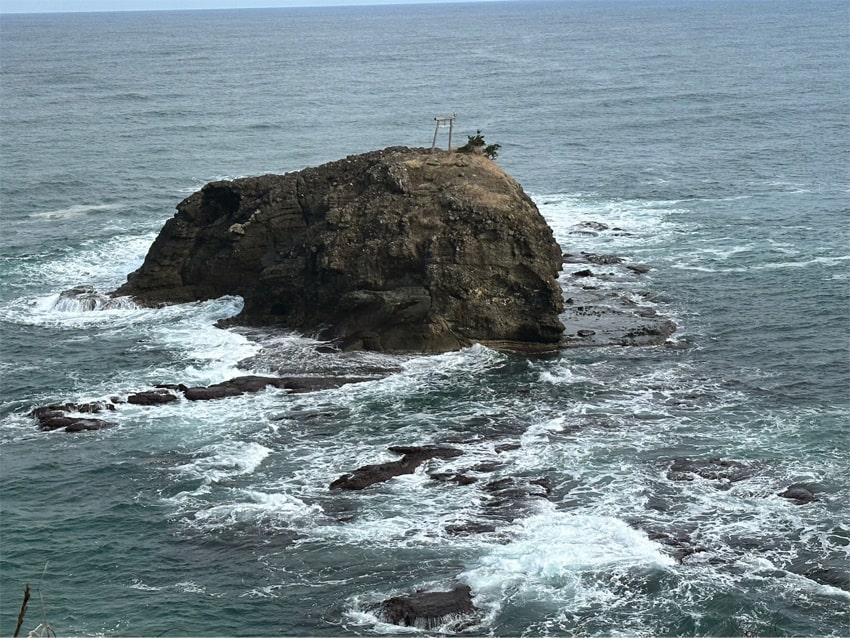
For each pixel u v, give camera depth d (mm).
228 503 42688
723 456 45344
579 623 34875
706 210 89000
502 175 63562
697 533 39500
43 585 37719
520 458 45562
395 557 38594
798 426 48094
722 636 34156
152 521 41656
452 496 42562
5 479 45031
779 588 36219
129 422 50156
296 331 60875
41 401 52969
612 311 63719
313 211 65000
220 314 64562
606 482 43281
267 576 37875
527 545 38938
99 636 34688
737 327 61594
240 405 51625
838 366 55438
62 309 66750
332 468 45312
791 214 86812
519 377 54406
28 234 84188
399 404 51406
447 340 57625
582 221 85875
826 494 42031
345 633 34688
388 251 58375
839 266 72562
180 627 35125
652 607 35531
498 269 58531
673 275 71375
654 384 53281
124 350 59469
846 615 34812
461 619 35031
